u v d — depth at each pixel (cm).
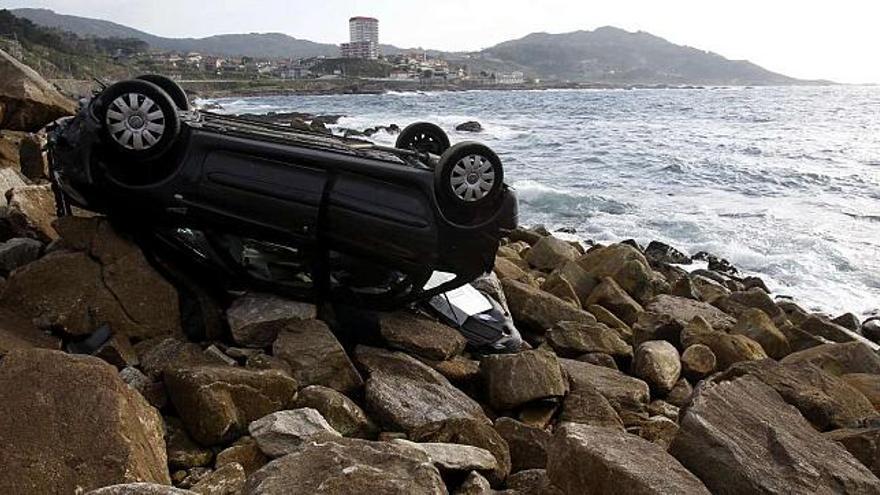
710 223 1967
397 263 605
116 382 406
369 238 598
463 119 6150
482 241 602
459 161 584
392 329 626
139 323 570
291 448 432
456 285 628
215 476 407
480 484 424
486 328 702
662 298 1077
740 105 9562
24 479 347
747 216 2081
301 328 579
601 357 756
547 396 595
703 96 14162
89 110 577
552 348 777
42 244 668
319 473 346
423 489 341
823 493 399
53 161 610
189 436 468
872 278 1551
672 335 875
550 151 3566
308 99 11950
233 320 583
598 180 2662
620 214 2078
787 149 3744
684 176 2780
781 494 395
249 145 595
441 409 534
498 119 6219
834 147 3884
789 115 7106
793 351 980
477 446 486
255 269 635
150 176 591
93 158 578
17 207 693
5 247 646
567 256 1225
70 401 382
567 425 411
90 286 565
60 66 10912
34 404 376
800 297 1447
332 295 627
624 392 659
